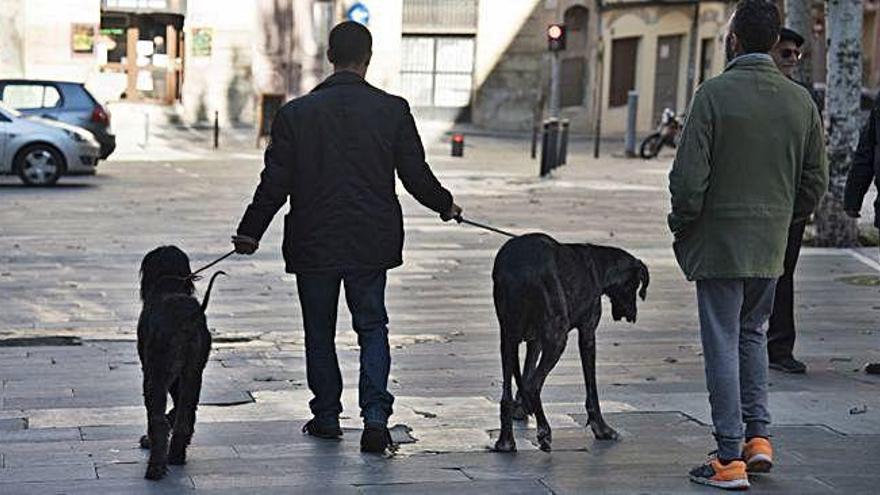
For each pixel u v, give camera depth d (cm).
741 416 859
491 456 933
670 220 852
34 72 5328
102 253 2130
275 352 1361
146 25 5491
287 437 987
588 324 960
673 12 5912
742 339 883
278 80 5516
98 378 1217
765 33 854
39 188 3195
